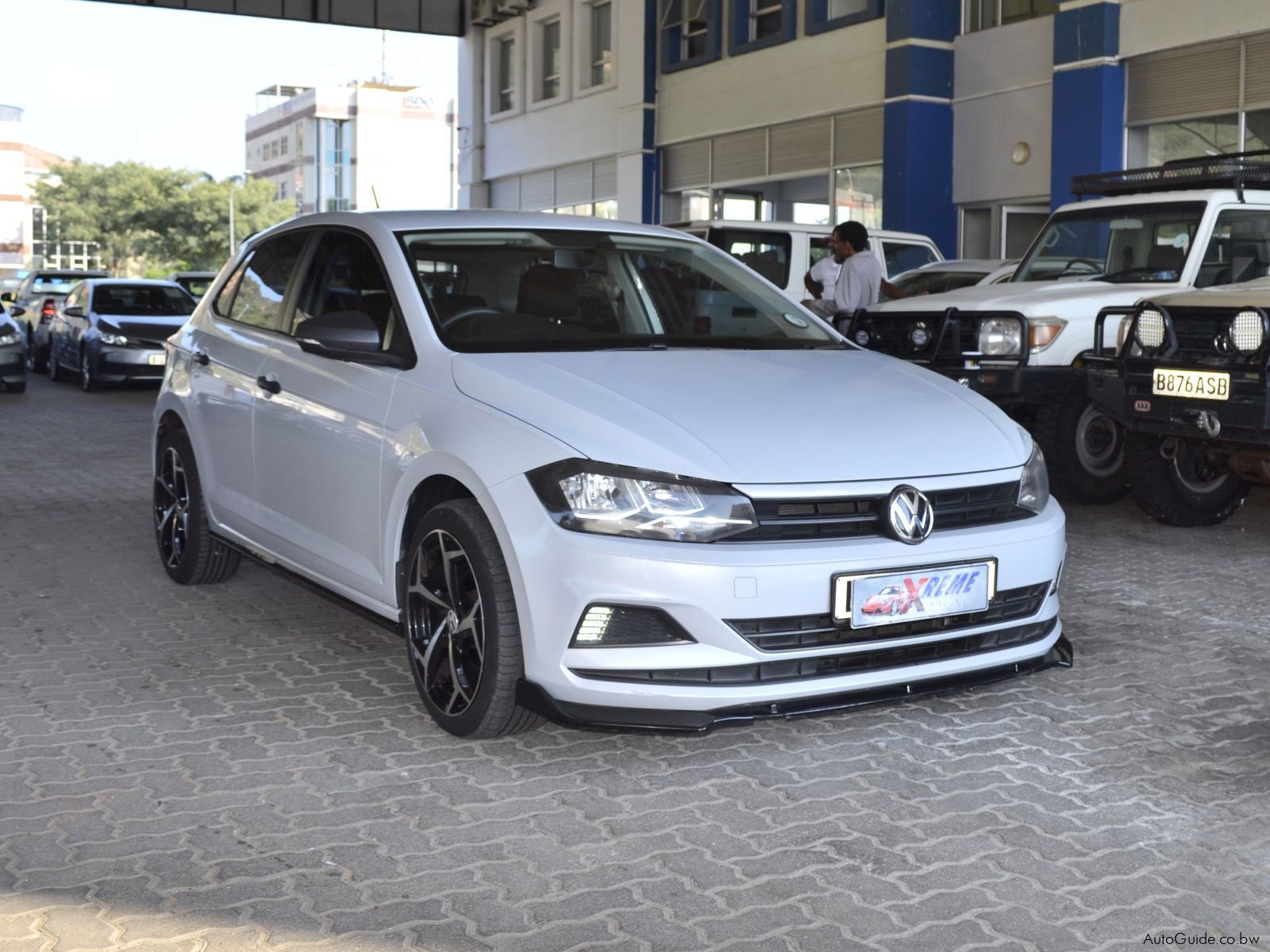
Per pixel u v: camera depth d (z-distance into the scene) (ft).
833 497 12.27
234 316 18.94
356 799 12.04
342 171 379.76
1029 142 60.49
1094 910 9.95
